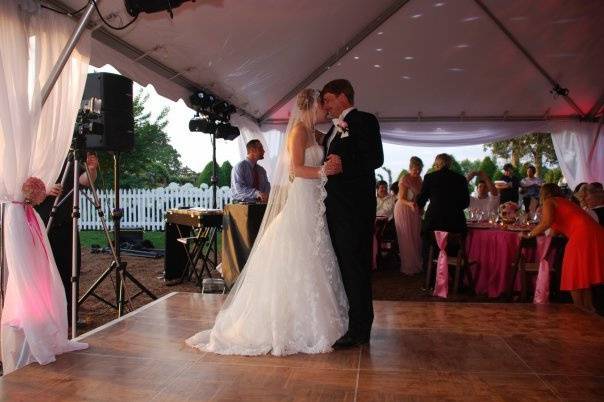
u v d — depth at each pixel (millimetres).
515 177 10828
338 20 6469
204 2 4773
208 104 6773
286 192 3457
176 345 3426
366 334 3363
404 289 6773
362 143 3270
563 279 5078
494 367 2998
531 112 9789
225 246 5953
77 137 4047
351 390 2662
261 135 9547
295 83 8398
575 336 3650
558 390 2662
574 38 7449
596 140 9727
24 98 3186
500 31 7352
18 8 3221
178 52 5578
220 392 2646
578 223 5004
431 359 3131
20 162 3143
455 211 6254
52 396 2594
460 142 10211
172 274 7000
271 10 5402
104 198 13352
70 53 3457
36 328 3057
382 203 9234
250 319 3350
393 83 8773
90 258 9195
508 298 5875
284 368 2980
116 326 3906
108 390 2670
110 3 4109
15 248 3051
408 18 7098
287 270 3303
